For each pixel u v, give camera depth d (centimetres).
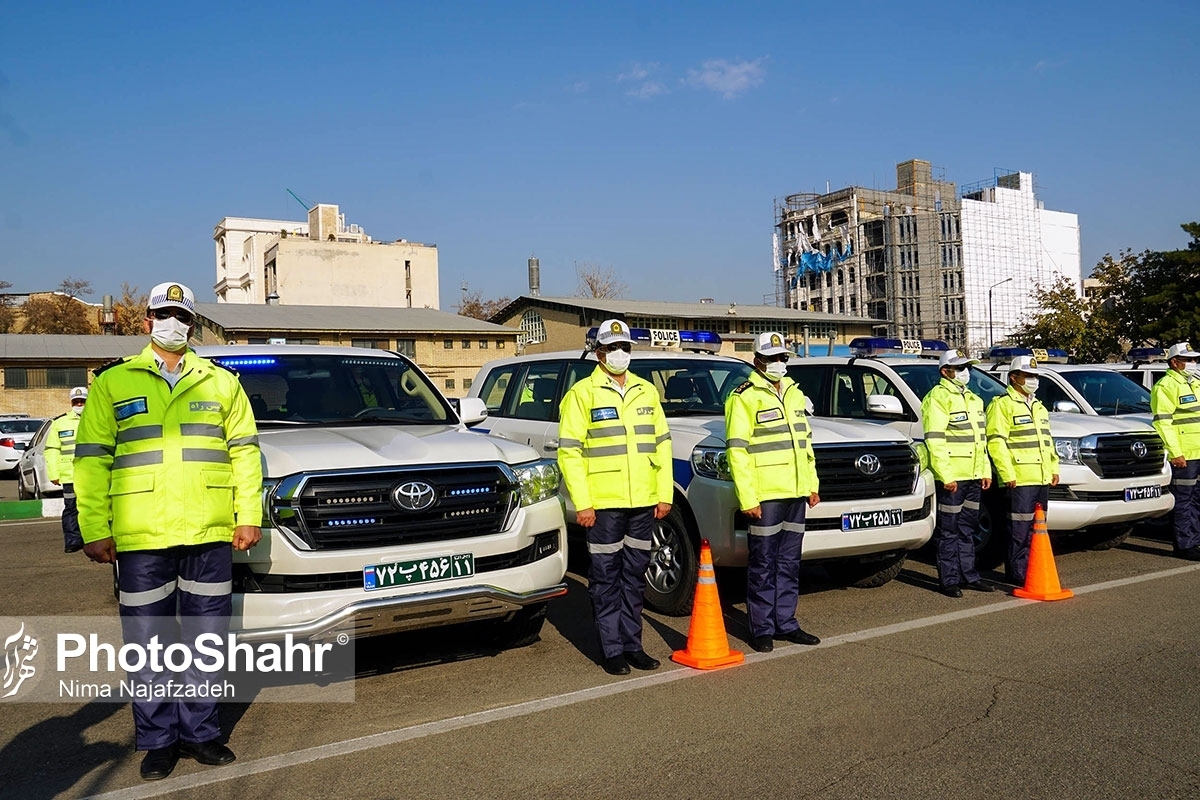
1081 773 411
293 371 664
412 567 501
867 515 694
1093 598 744
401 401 679
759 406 612
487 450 552
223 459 438
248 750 450
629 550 573
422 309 5191
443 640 637
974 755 430
